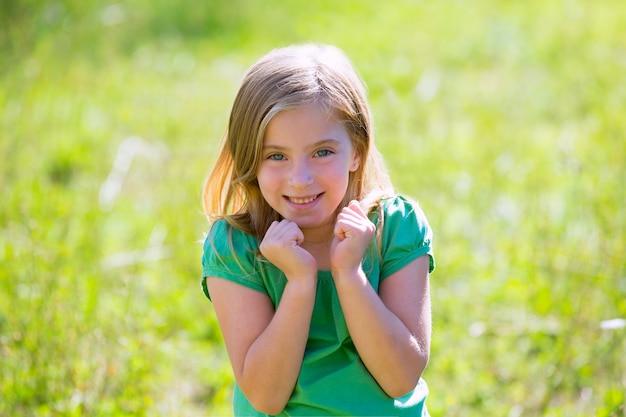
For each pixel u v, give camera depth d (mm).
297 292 2824
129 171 7797
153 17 12930
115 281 5551
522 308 5344
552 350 4875
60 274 5238
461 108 8961
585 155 6957
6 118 8125
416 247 3039
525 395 4629
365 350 2850
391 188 3232
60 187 7148
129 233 6520
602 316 4914
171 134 8508
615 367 4531
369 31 12039
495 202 6641
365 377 2951
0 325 4883
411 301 2979
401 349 2850
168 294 5531
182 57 11297
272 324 2857
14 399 4332
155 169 7758
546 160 7328
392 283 3010
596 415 3986
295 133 2838
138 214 6895
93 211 6492
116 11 12758
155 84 10234
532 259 5680
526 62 10398
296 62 2908
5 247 5480
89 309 4883
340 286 2844
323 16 12922
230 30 12523
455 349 4992
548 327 5059
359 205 3033
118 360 4523
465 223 6398
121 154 7977
